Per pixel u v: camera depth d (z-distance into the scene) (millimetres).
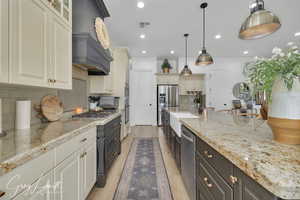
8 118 1357
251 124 1583
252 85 956
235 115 2387
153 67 6387
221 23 3426
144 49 5320
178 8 2812
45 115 1713
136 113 6406
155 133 4969
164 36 4141
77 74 2611
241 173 739
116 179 2146
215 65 6320
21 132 1245
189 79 6668
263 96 1070
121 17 3135
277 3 2676
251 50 5449
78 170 1379
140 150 3336
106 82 3430
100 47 2350
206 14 3041
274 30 1629
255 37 1757
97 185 1948
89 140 1666
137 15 3059
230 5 2730
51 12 1389
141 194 1813
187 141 1756
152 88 6410
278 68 823
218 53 5793
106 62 2918
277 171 562
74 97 2525
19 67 1031
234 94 6277
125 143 3869
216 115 2395
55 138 1055
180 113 2859
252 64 943
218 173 993
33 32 1160
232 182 820
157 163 2664
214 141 971
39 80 1236
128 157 2936
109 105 3705
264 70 856
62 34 1578
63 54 1596
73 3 2029
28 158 789
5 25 934
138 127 5949
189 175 1687
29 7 1116
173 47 5090
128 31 3805
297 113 810
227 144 903
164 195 1794
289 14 3053
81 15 2055
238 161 697
